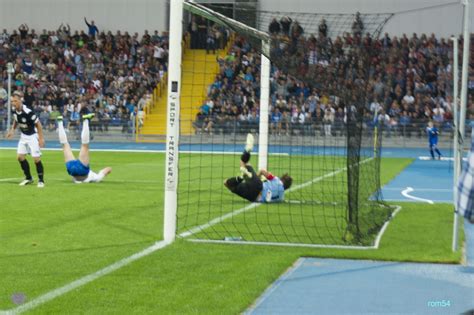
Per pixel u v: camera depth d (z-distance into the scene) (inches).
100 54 2301.9
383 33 2119.8
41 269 405.4
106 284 371.6
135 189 847.7
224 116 1939.0
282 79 1851.6
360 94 515.2
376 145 818.2
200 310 324.5
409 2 2097.7
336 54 519.5
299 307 335.6
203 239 510.9
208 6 557.0
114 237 513.7
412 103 1945.1
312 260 445.1
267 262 428.8
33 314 315.3
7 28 2423.7
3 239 501.0
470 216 205.8
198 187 883.4
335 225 586.6
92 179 918.4
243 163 725.3
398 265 431.8
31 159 1350.9
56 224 570.9
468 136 1471.5
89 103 2130.9
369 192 698.8
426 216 646.5
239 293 354.9
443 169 1311.5
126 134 2004.2
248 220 610.2
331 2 2110.0
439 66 1998.0
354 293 362.6
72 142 1979.6
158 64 2257.6
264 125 824.3
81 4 2393.0
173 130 499.2
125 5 2373.3
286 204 722.2
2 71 2258.9
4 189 826.2
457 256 452.4
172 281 379.9
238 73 2030.0
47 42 2362.2
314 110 1796.3
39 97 2176.4
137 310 323.9
